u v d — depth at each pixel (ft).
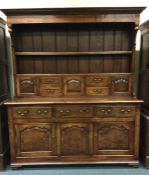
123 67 9.14
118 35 8.95
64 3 9.36
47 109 7.94
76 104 7.89
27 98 8.63
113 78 8.66
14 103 7.81
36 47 8.98
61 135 8.11
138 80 9.58
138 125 8.05
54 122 8.03
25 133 8.09
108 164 8.56
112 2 9.38
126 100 7.97
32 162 8.20
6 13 7.82
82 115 7.98
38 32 8.89
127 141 8.18
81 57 9.09
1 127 8.14
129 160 8.26
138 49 9.54
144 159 8.39
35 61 9.09
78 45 9.02
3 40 8.86
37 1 9.35
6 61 9.16
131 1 9.39
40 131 8.09
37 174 7.91
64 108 7.93
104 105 7.93
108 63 9.14
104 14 7.89
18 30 8.82
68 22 7.96
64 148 8.18
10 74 9.66
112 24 8.82
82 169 8.24
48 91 8.73
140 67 9.29
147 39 8.38
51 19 7.93
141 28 8.82
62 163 8.18
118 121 8.05
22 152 8.18
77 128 8.09
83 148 8.20
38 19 7.93
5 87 9.00
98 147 8.20
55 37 8.95
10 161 8.58
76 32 8.94
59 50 9.02
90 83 8.70
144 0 9.37
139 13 7.91
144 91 8.70
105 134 8.14
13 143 8.11
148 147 8.17
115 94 8.74
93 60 9.12
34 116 7.98
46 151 8.20
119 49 9.02
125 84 8.68
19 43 8.92
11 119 7.99
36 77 8.63
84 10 7.77
